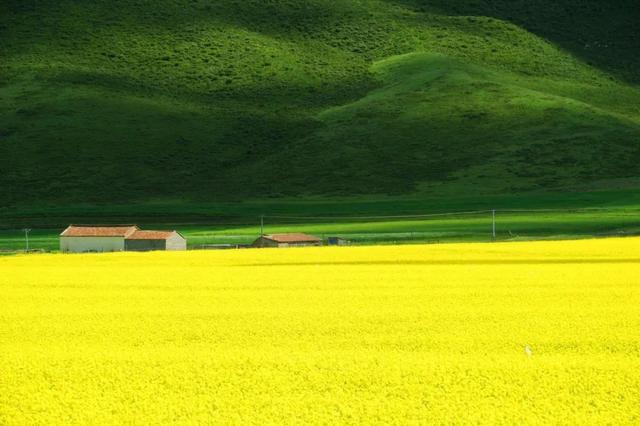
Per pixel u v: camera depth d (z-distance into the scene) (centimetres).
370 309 6344
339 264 10275
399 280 8312
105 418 3584
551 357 4638
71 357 4684
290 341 5138
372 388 4009
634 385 4041
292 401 3822
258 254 12056
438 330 5459
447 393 3931
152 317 6094
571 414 3622
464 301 6744
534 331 5397
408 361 4528
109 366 4453
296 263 10519
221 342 5134
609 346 4931
